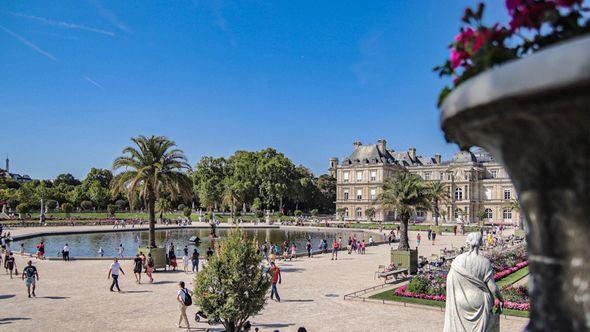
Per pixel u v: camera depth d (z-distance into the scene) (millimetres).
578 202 2127
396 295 22172
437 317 18359
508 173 2586
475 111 2029
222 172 124312
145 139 35000
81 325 17344
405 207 33000
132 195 33906
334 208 142625
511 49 2213
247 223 97938
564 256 2242
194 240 57438
